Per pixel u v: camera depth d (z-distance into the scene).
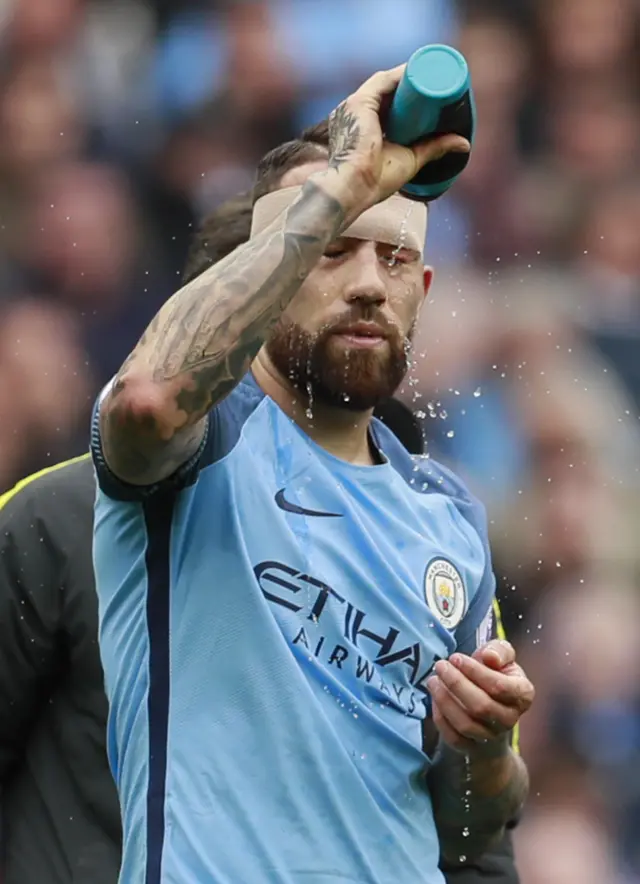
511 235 22.20
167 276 21.27
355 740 7.18
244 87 22.89
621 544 18.34
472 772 7.55
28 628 9.67
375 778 7.20
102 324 20.39
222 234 11.19
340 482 7.59
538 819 17.55
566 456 18.52
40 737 9.84
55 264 20.61
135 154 22.19
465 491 8.25
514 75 23.56
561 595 18.08
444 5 23.92
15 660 9.67
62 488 9.92
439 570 7.64
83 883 9.36
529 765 17.69
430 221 21.47
